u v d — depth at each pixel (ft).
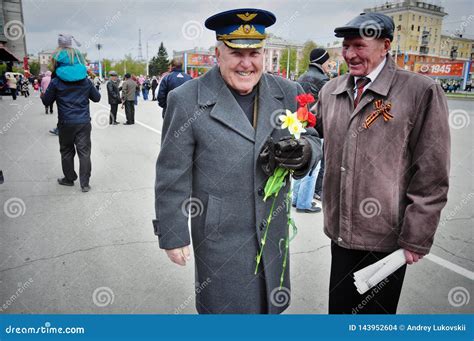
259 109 4.99
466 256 10.10
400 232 5.22
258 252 5.20
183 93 4.95
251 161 4.93
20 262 9.45
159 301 8.05
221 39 4.50
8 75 55.72
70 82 13.76
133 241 10.73
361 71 5.11
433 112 4.75
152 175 17.47
